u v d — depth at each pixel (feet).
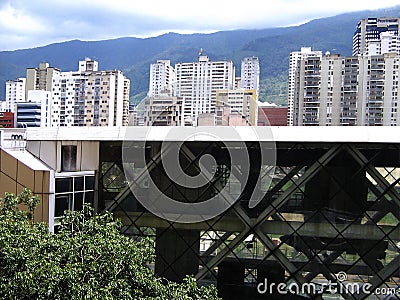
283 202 64.85
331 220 63.87
